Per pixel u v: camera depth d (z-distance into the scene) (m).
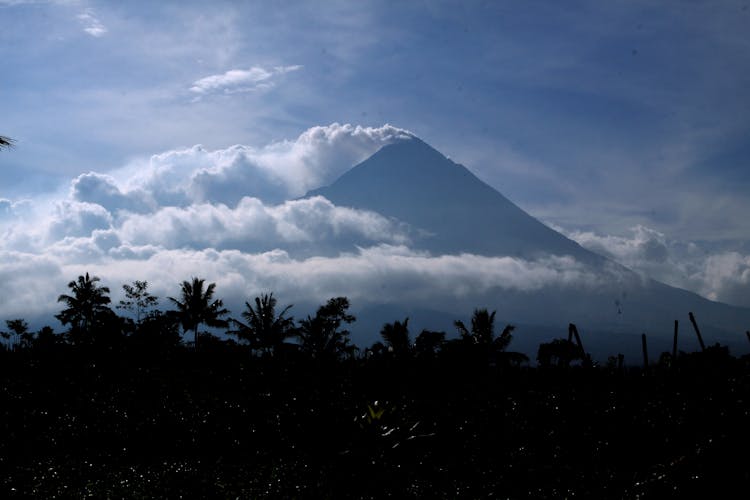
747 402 26.66
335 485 22.44
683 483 19.66
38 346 45.59
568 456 24.80
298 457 25.36
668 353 43.12
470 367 44.47
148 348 47.38
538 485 22.16
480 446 26.47
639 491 20.12
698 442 22.50
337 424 27.80
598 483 21.59
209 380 37.97
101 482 21.31
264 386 36.78
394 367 42.84
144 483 21.47
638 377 36.00
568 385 35.78
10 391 32.88
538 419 29.38
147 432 27.94
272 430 28.58
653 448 24.23
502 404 32.38
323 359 48.66
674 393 30.70
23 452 25.06
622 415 27.84
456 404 32.84
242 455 25.83
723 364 36.41
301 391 35.56
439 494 21.69
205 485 21.53
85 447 26.50
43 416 29.19
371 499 21.55
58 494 20.08
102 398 32.88
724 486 19.05
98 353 44.47
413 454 24.73
